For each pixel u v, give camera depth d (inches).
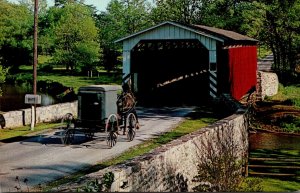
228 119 607.8
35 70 728.3
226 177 463.2
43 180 387.5
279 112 1074.1
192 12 2194.9
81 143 555.2
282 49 1823.3
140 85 1013.2
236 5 1882.4
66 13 2810.0
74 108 869.2
